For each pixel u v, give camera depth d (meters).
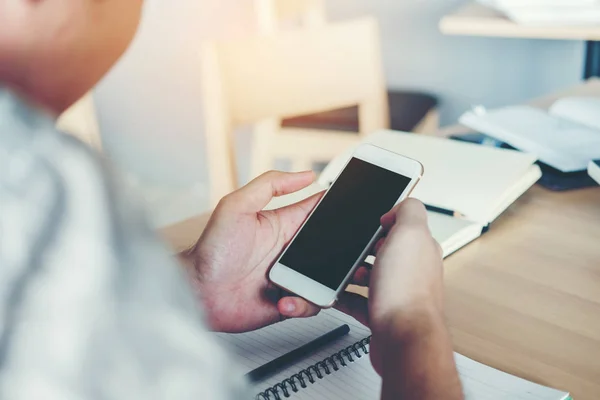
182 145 2.75
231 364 0.19
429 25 2.19
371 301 0.47
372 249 0.62
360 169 0.68
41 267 0.17
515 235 0.83
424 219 0.54
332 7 2.36
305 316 0.62
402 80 2.31
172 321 0.18
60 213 0.17
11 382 0.16
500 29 1.47
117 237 0.18
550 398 0.52
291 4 1.82
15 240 0.17
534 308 0.68
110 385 0.17
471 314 0.67
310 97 1.29
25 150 0.18
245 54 1.23
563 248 0.79
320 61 1.29
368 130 1.37
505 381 0.54
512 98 2.14
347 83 1.32
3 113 0.18
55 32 0.23
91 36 0.24
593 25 1.41
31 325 0.16
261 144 1.91
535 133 1.05
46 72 0.24
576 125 1.07
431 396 0.38
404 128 1.92
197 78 2.59
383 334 0.44
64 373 0.16
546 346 0.62
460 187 0.87
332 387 0.55
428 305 0.45
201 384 0.18
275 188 0.66
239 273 0.63
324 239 0.64
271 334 0.64
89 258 0.17
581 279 0.73
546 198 0.92
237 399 0.19
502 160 0.92
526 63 2.08
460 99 2.23
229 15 2.42
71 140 0.19
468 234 0.80
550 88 2.07
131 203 0.19
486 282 0.72
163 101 2.71
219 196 1.25
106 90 2.82
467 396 0.47
